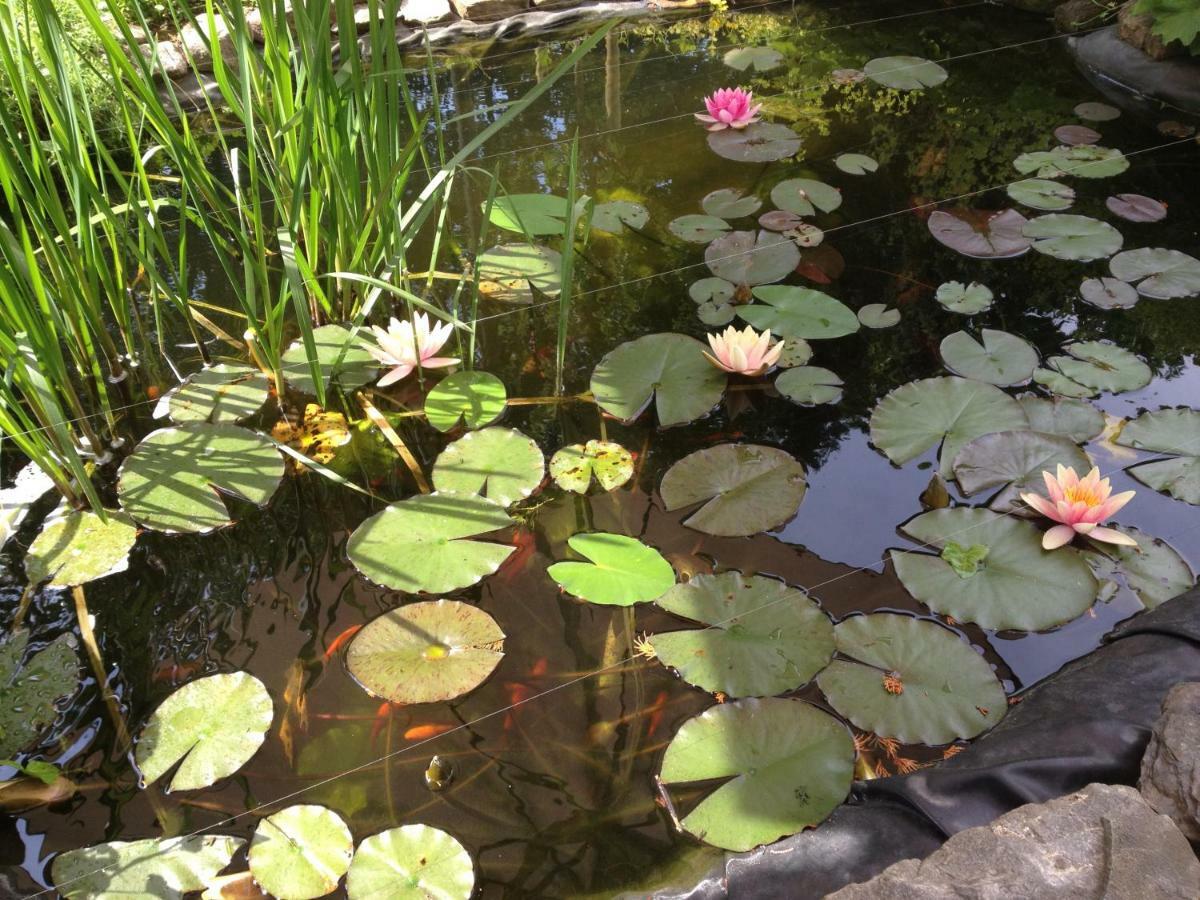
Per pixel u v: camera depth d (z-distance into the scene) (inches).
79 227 66.6
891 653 49.9
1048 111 116.0
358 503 63.0
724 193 98.6
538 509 61.2
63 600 56.1
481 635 52.3
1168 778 38.4
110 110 106.3
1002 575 54.7
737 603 53.3
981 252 87.4
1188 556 56.0
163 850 42.5
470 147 65.9
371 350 71.8
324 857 41.9
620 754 46.4
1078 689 46.1
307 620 54.5
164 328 80.4
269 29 65.9
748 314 78.7
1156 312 78.2
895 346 75.5
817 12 149.5
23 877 41.5
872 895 36.2
